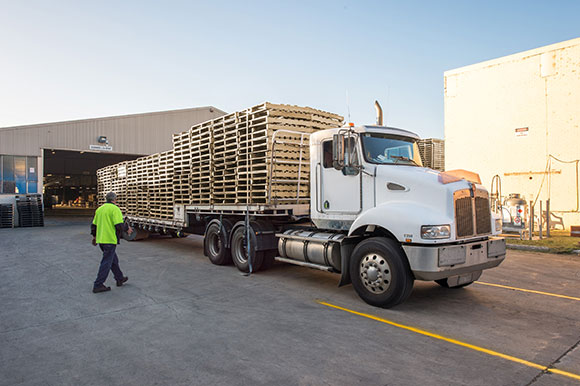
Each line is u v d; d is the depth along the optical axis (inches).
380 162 244.1
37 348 161.5
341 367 141.0
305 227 285.4
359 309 214.8
